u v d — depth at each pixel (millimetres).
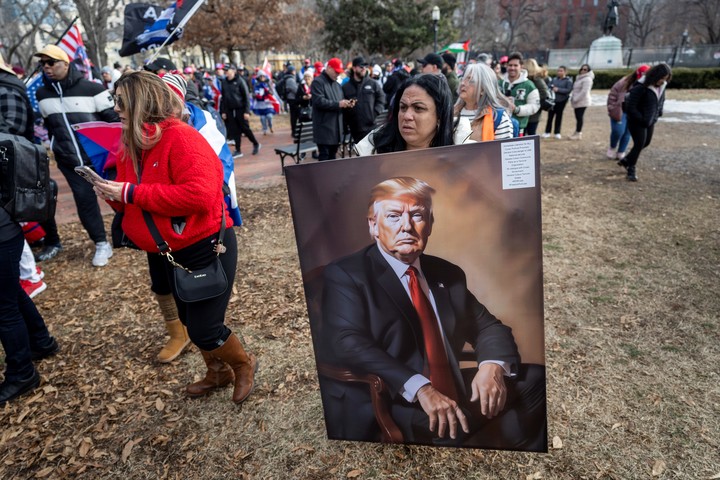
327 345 1744
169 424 2385
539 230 1434
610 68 28422
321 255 1641
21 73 10859
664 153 8289
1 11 17906
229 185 2508
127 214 2068
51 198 2588
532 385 1610
